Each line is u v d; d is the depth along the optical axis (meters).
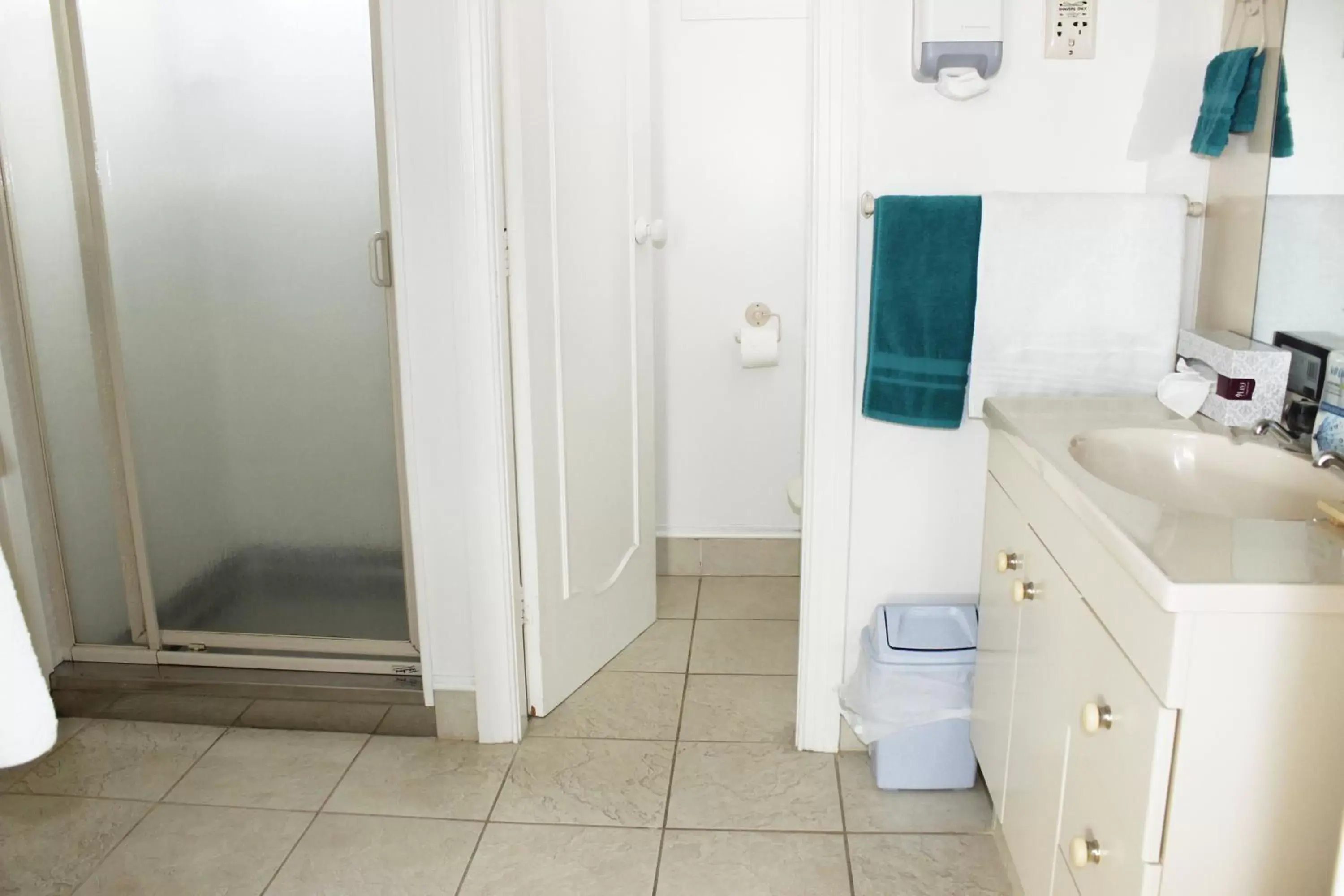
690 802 2.19
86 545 2.66
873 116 2.04
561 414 2.45
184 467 2.57
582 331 2.52
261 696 2.58
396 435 2.44
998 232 1.93
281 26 2.28
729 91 2.98
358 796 2.23
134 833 2.12
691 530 3.35
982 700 1.98
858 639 2.30
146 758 2.37
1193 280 2.04
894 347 2.03
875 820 2.12
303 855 2.04
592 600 2.69
